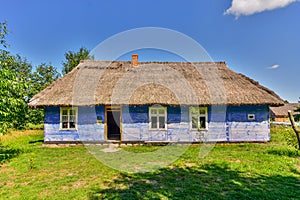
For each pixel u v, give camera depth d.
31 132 17.70
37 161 8.63
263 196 5.18
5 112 8.42
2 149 10.95
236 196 5.23
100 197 5.29
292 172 7.04
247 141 13.07
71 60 24.94
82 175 6.94
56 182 6.32
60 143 12.74
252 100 12.65
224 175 6.79
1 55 10.37
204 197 5.20
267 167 7.55
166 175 6.89
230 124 13.11
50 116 12.88
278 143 12.78
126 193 5.49
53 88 13.49
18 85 8.87
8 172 7.27
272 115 39.00
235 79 14.57
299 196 5.18
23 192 5.62
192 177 6.67
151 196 5.29
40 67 23.08
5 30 10.33
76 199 5.22
